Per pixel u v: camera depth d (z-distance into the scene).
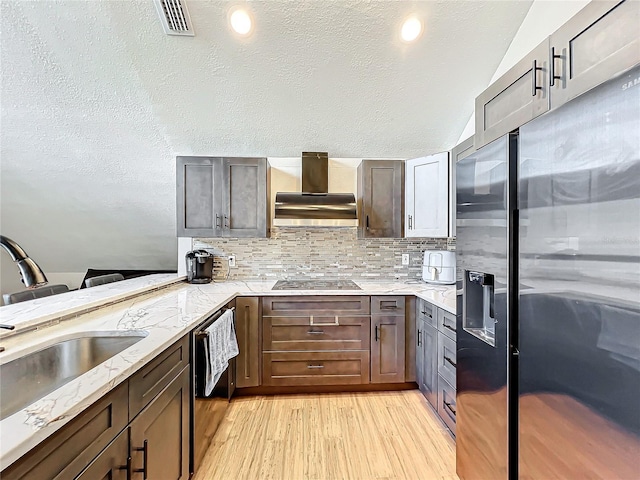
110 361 1.03
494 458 1.29
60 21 1.84
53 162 2.71
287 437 2.02
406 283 3.00
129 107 2.33
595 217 0.84
